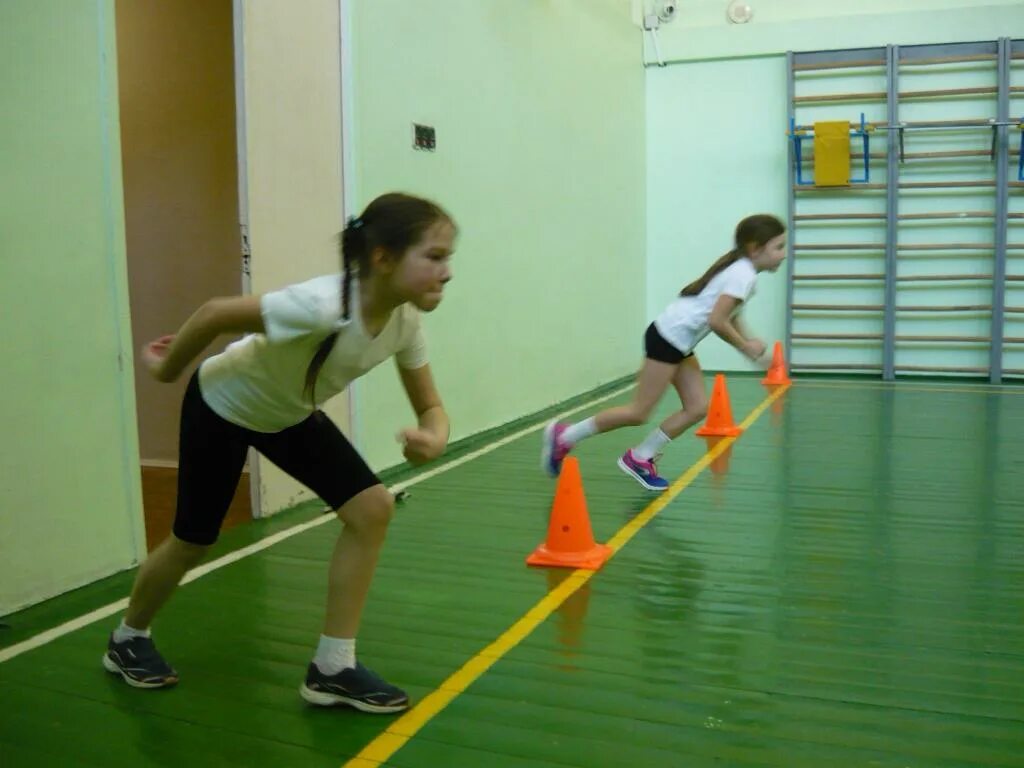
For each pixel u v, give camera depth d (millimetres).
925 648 2682
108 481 3336
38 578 3068
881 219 8547
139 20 5180
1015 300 8312
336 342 2031
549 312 7039
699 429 5996
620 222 8547
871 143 8555
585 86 7605
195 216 5211
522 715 2291
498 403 6270
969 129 8312
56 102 3066
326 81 4434
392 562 3514
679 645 2717
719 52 8844
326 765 2062
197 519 2283
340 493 2244
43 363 3053
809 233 8742
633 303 9000
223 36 5059
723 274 4051
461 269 5688
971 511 4098
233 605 3074
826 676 2504
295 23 4188
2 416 2916
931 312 8531
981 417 6395
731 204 9031
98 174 3244
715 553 3568
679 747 2133
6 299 2912
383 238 1943
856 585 3207
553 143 7012
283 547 3725
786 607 3012
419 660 2623
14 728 2246
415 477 4902
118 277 3344
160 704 2367
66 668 2584
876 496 4363
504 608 3029
